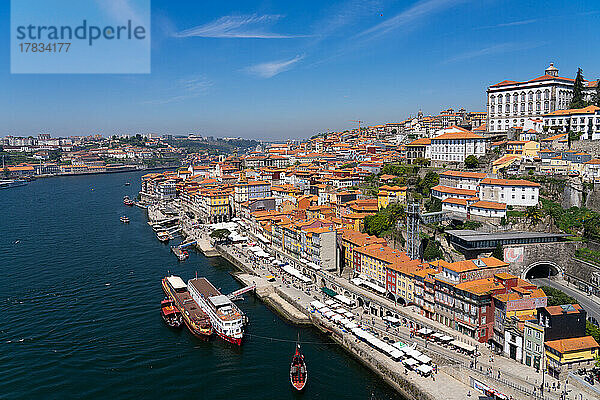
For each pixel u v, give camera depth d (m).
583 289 163.88
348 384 129.00
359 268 194.88
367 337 141.50
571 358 114.00
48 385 125.62
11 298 180.75
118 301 181.12
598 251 171.88
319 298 181.50
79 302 178.62
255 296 194.75
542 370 117.06
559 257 177.25
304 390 125.75
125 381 128.88
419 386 118.38
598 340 120.56
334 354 145.38
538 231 192.00
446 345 136.50
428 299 154.12
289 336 157.62
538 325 120.31
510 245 174.62
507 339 128.50
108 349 144.75
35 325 158.50
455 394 114.44
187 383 128.75
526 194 196.38
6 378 127.88
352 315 160.88
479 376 117.62
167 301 176.50
